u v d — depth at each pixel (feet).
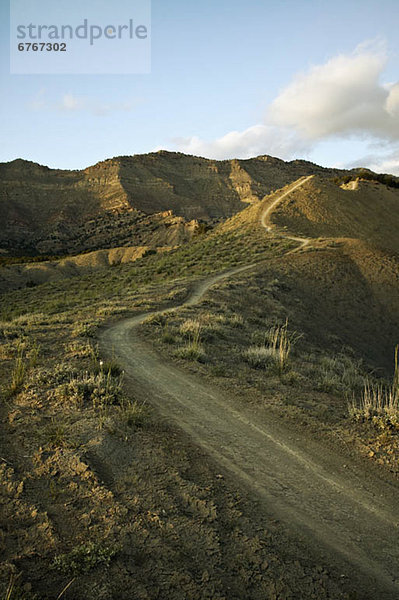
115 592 11.14
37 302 142.92
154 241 568.82
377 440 21.50
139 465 17.92
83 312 71.72
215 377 32.55
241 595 11.30
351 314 110.11
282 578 11.98
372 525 14.99
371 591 11.87
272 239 185.06
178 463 18.38
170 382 31.07
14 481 16.19
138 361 36.78
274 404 26.76
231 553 12.85
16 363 33.55
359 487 17.48
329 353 69.97
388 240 247.70
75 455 17.98
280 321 78.48
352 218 261.65
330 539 14.05
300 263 132.57
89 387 26.53
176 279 115.34
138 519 14.12
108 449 18.84
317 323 95.25
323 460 19.67
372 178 378.73
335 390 31.48
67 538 13.16
